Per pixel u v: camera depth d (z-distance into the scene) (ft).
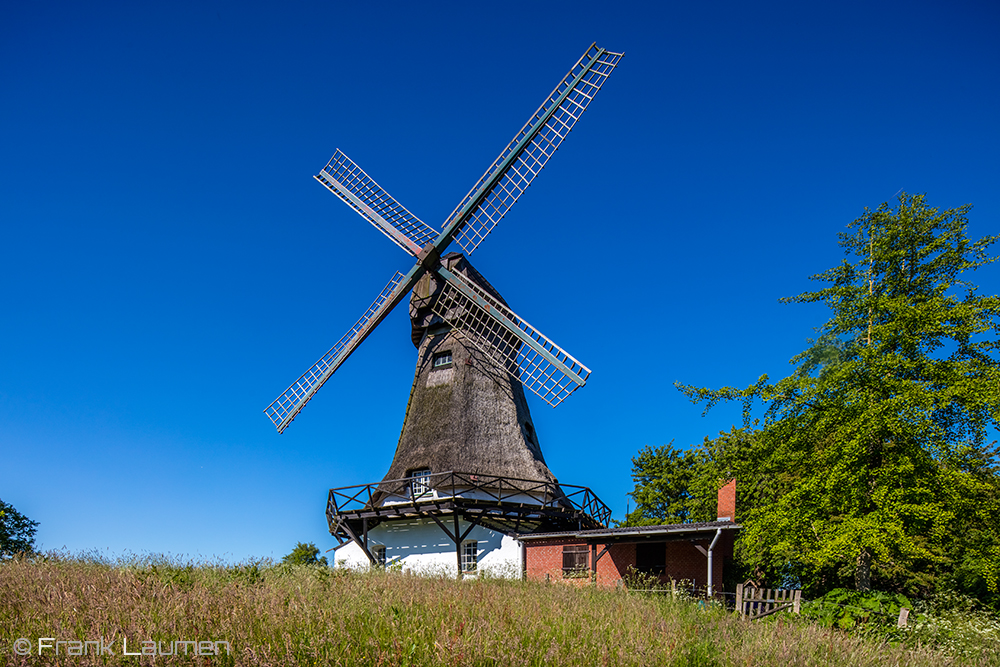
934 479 55.47
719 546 71.00
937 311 57.98
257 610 24.64
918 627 41.24
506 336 87.76
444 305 91.40
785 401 63.46
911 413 55.21
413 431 88.02
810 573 89.25
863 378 60.54
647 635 27.17
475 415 86.28
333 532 88.94
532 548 77.41
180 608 23.81
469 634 23.13
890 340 60.54
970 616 47.32
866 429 56.65
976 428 56.24
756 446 68.74
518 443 85.87
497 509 77.51
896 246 64.08
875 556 61.26
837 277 66.33
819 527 62.03
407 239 93.91
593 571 69.31
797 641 29.78
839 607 45.80
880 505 55.93
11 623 22.11
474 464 82.53
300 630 22.29
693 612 37.32
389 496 85.15
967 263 60.64
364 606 27.53
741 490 90.33
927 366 58.39
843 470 57.77
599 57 88.43
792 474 82.64
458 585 40.34
